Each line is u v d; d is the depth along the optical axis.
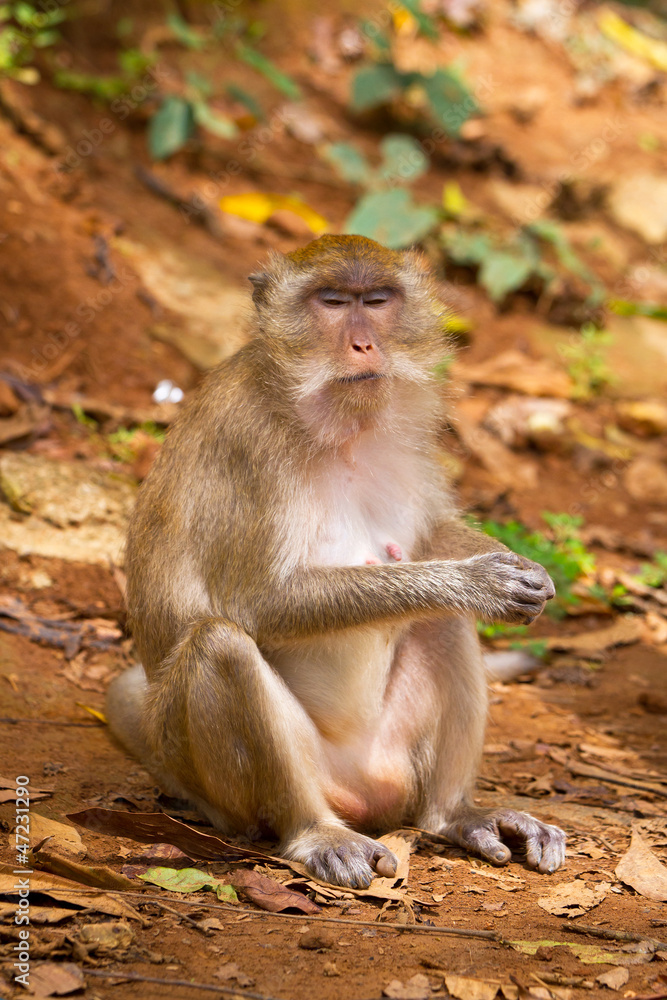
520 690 12.67
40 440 14.38
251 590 7.98
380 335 8.48
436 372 8.95
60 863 6.91
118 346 16.59
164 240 19.23
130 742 9.48
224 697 7.58
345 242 8.70
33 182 18.44
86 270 17.34
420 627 8.76
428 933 6.65
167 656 8.30
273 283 8.65
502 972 6.13
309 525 8.12
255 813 7.84
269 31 26.08
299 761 7.75
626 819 9.20
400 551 8.68
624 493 18.56
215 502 8.16
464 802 8.73
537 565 8.22
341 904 7.08
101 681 10.95
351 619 7.83
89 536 12.88
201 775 7.81
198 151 21.72
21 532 12.62
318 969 6.05
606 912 7.23
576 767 10.40
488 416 18.95
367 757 8.48
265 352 8.42
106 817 7.51
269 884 7.07
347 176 22.11
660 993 5.98
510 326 21.52
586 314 22.16
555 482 18.39
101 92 21.23
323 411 8.20
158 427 15.48
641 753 10.95
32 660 10.93
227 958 6.12
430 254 21.52
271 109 23.86
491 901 7.31
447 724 8.66
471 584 7.95
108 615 11.96
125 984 5.71
